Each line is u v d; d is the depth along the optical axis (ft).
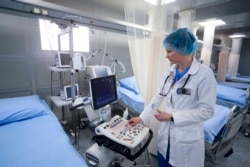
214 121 5.96
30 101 6.36
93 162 4.64
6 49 7.47
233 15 9.66
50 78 9.00
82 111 9.43
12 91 7.90
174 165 3.93
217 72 17.22
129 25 5.95
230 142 6.03
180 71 4.02
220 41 19.57
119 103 9.82
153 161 6.49
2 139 4.16
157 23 5.67
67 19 5.26
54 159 3.41
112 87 5.27
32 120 5.37
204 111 3.38
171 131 3.92
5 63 7.53
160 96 4.44
